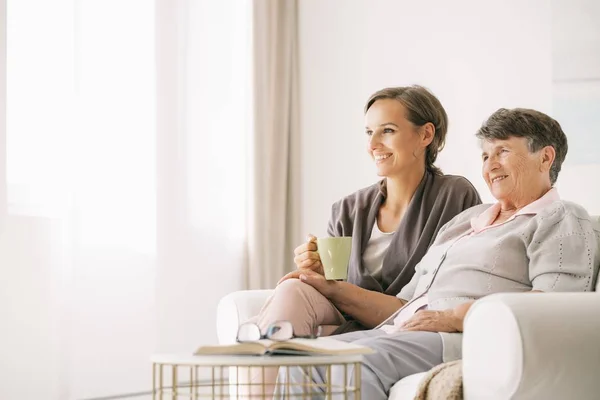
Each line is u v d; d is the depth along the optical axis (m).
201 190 4.41
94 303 3.90
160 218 4.21
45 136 3.70
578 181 4.04
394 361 2.19
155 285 4.17
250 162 4.63
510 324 1.80
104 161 3.96
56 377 3.72
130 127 4.09
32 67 3.66
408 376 2.15
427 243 2.84
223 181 4.52
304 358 1.76
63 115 3.79
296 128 4.75
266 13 4.66
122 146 4.04
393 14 4.57
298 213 4.74
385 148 2.96
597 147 4.02
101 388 3.91
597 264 2.29
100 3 3.98
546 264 2.30
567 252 2.29
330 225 3.09
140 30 4.15
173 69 4.30
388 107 2.96
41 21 3.71
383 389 2.17
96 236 3.91
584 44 4.08
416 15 4.50
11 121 3.56
